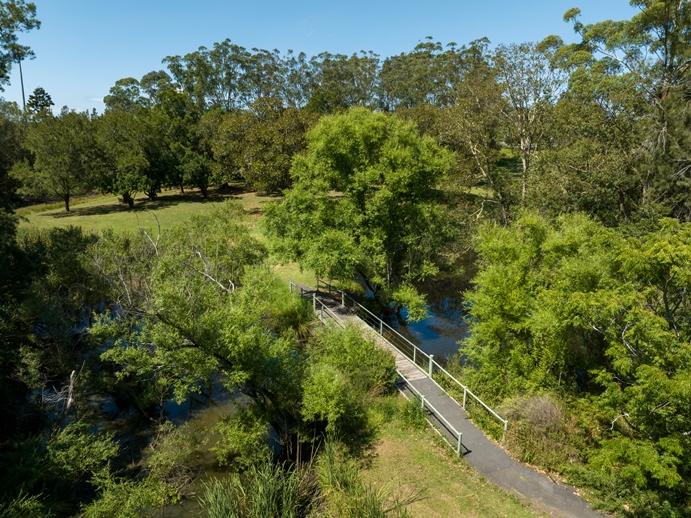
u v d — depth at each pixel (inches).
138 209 1793.8
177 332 463.8
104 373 621.3
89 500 454.9
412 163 831.7
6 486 412.8
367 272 941.8
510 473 442.0
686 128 899.4
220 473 496.4
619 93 884.6
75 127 1712.6
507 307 560.4
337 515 386.9
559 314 465.7
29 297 641.0
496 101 1164.5
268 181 1581.0
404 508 398.0
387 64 3093.0
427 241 876.6
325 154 874.8
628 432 472.4
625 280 458.0
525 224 606.5
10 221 711.1
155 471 470.6
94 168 1738.4
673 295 442.0
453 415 537.3
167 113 2374.5
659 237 403.5
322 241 808.9
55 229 999.6
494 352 581.3
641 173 916.6
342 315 818.2
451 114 1284.4
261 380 492.4
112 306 823.7
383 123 872.3
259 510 375.2
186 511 435.5
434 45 3184.1
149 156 1947.6
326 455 450.6
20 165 1690.5
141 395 618.8
